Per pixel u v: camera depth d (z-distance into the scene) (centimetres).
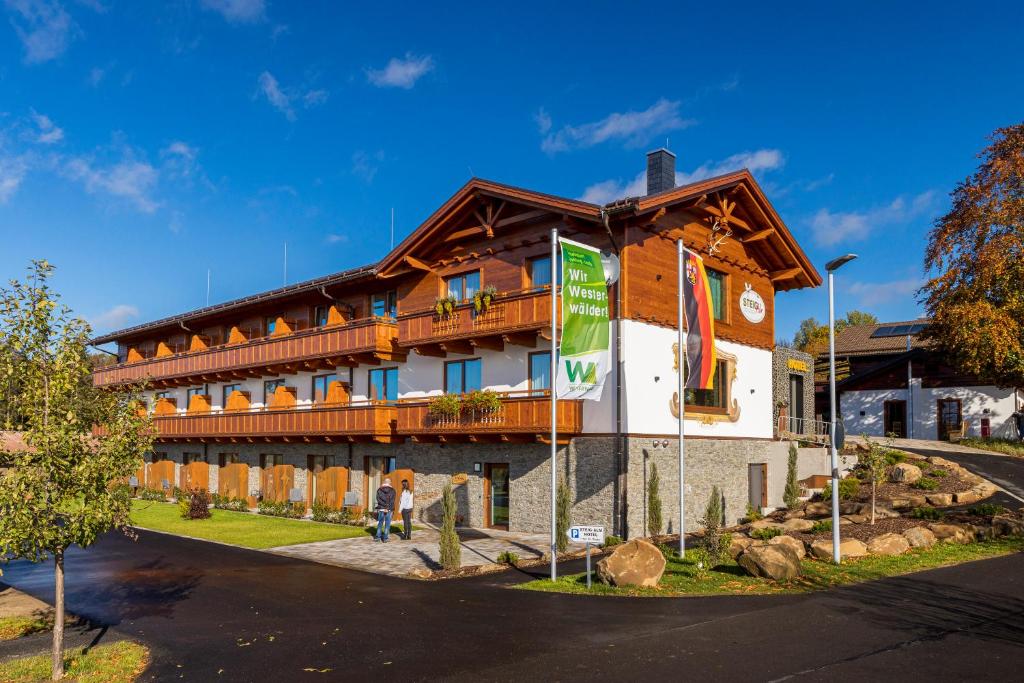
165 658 977
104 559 1800
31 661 967
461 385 2445
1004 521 1861
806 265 2673
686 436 2228
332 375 2975
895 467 2564
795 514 2227
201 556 1830
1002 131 3206
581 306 1641
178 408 3891
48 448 888
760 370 2595
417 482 2519
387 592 1380
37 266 922
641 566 1384
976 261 3147
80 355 948
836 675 846
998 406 3822
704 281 1895
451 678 862
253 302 3178
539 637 1036
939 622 1083
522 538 2059
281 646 1020
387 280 2705
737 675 851
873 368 4272
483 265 2388
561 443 2112
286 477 2983
